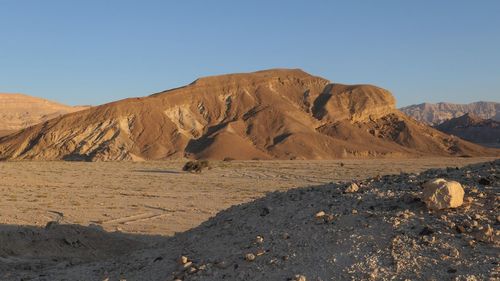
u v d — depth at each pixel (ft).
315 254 30.58
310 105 586.45
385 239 30.37
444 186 32.50
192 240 39.60
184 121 510.17
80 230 61.36
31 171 210.38
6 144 444.96
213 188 146.10
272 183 161.68
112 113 477.36
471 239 28.99
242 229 37.78
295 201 39.93
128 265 39.60
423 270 27.22
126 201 114.62
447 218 31.35
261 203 42.32
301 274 28.99
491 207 32.01
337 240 31.37
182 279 32.60
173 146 454.81
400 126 566.77
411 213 32.48
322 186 42.93
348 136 528.22
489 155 522.06
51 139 438.81
